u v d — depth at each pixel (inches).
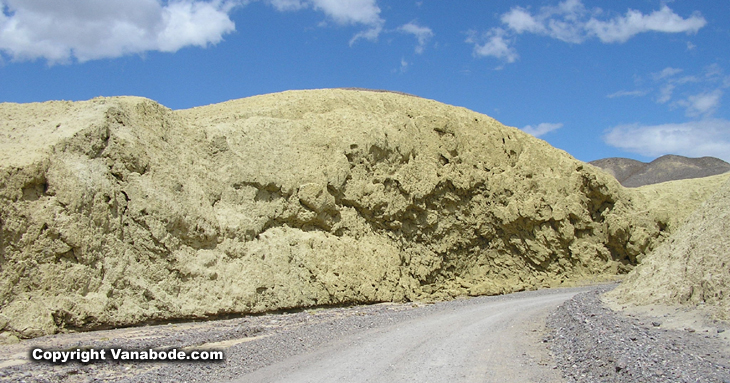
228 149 928.3
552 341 495.8
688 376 323.9
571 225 1355.8
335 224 1015.0
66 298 629.0
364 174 1082.7
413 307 928.3
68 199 661.3
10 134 708.0
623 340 430.6
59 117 767.7
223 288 801.6
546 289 1230.3
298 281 898.7
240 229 870.4
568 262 1347.2
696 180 1659.7
